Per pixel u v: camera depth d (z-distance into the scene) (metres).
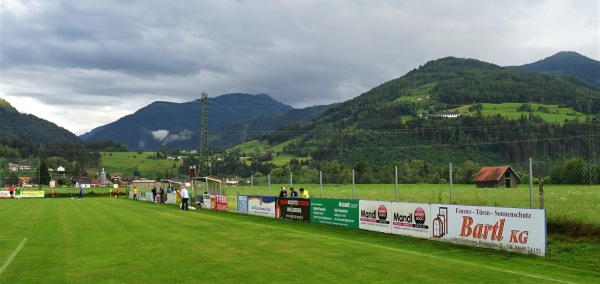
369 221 22.94
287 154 138.25
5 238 19.72
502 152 97.25
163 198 54.56
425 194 29.36
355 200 23.91
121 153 198.88
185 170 147.88
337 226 25.08
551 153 89.81
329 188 37.34
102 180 146.75
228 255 15.39
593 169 22.94
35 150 178.38
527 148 91.81
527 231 15.89
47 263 14.22
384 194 30.86
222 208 39.41
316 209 26.91
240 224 25.45
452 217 18.58
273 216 31.36
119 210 38.03
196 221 27.38
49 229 23.14
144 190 65.69
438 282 11.75
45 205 46.59
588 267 13.98
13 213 34.28
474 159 94.94
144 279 12.15
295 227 25.33
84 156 179.88
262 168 119.19
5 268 13.49
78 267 13.63
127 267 13.60
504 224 16.64
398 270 13.08
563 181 22.91
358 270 13.08
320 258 14.81
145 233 21.31
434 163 94.62
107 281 11.95
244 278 12.20
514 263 14.70
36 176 87.06
